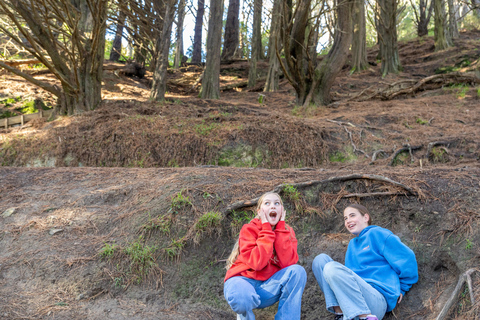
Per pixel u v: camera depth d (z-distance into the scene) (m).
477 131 7.15
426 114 8.67
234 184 4.34
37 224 4.07
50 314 2.93
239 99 14.17
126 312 3.06
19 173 5.55
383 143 7.23
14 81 12.66
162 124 8.07
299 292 2.66
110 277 3.37
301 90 11.57
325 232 3.92
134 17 13.82
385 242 2.98
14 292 3.19
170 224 3.83
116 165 7.48
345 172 4.64
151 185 4.61
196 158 7.17
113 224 4.00
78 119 9.05
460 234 3.36
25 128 9.57
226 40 23.41
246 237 2.82
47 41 9.39
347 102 11.27
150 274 3.44
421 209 3.77
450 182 3.99
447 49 17.27
